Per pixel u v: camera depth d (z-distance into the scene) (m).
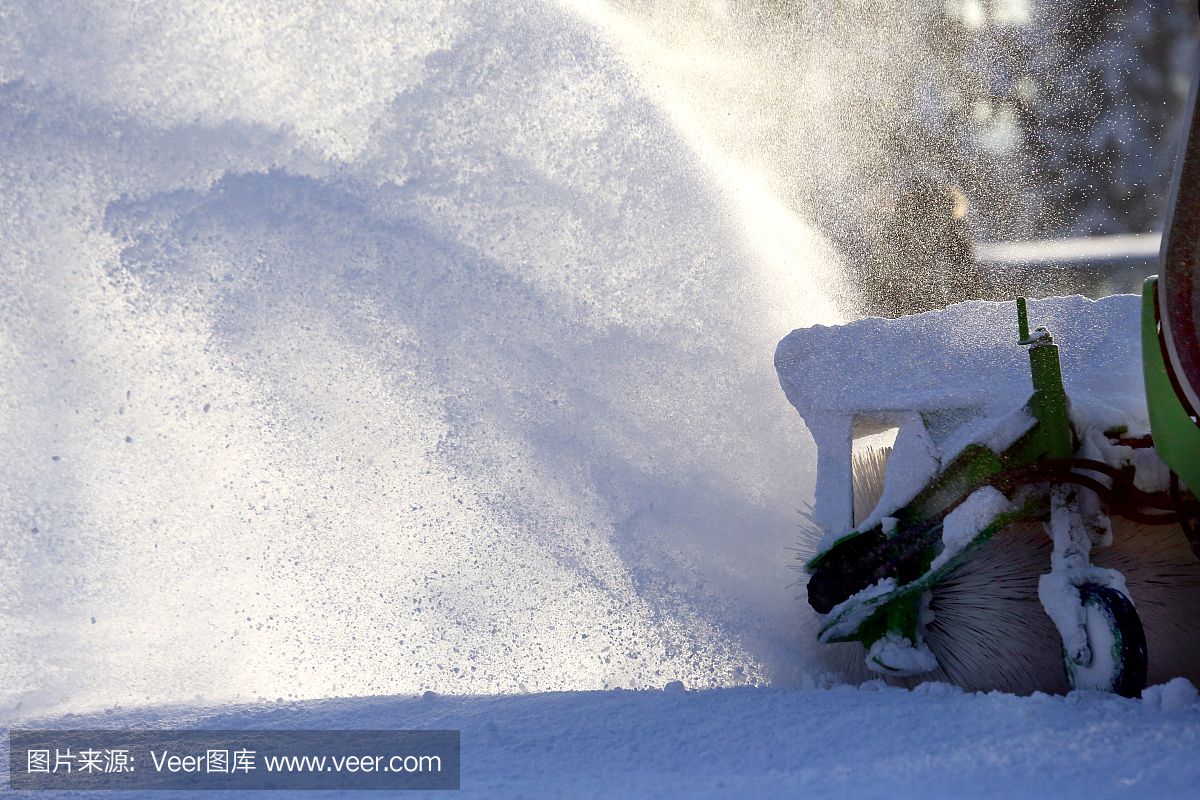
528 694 10.30
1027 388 9.25
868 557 9.44
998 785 5.67
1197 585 8.65
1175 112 32.22
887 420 9.85
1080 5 32.31
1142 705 7.29
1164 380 8.02
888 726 7.38
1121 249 30.16
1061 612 8.26
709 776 6.62
